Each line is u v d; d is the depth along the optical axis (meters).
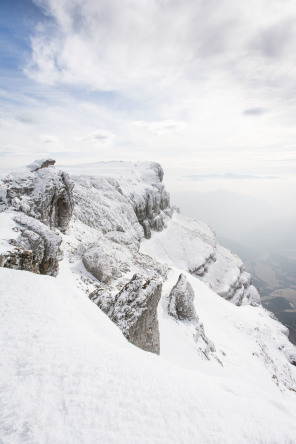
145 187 86.62
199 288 39.41
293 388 27.16
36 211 23.36
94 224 44.12
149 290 16.23
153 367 7.69
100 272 22.22
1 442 4.59
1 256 13.11
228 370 20.61
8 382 5.87
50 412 5.37
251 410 6.79
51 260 18.03
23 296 9.46
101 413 5.57
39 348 7.09
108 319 11.53
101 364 7.04
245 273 89.94
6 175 23.58
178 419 5.89
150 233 76.75
